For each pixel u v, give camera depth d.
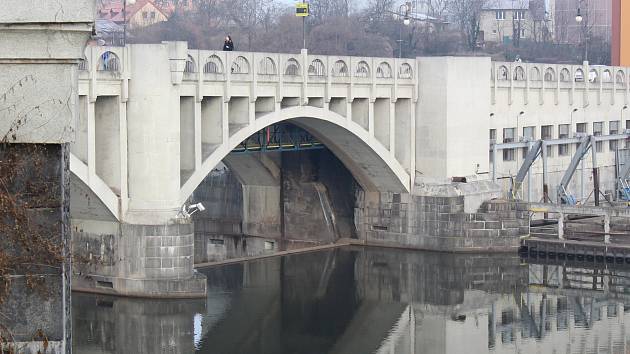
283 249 127.38
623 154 151.88
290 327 86.44
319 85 106.00
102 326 82.62
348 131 110.62
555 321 89.69
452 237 116.88
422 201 118.19
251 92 97.88
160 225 88.62
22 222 23.47
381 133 116.75
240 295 97.81
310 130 112.75
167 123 89.19
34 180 23.58
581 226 124.75
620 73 151.00
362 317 90.94
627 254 111.50
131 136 89.12
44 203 23.61
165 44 88.56
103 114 88.94
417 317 91.44
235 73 96.12
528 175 126.62
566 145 140.38
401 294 100.12
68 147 24.38
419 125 119.19
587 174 144.50
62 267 23.78
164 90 88.75
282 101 104.50
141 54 88.38
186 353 76.88
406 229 119.75
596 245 112.75
